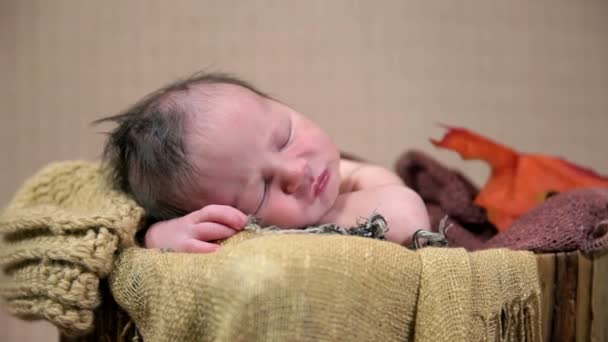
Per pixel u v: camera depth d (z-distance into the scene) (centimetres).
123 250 67
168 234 72
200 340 57
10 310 72
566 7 162
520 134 161
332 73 159
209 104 77
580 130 161
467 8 161
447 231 95
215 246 68
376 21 159
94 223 65
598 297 72
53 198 85
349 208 84
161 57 154
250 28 157
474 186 109
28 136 151
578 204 78
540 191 101
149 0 154
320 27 159
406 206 81
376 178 95
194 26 155
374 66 160
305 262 54
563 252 72
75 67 152
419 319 59
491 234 101
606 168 160
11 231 72
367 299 56
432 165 106
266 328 53
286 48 158
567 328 71
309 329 53
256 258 55
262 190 77
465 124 160
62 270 64
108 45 152
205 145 75
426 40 160
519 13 161
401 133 160
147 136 79
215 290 56
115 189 84
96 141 152
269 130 78
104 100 152
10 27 150
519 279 64
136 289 62
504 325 63
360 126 160
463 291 59
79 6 151
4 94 150
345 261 56
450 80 161
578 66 162
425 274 60
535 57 162
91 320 64
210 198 77
